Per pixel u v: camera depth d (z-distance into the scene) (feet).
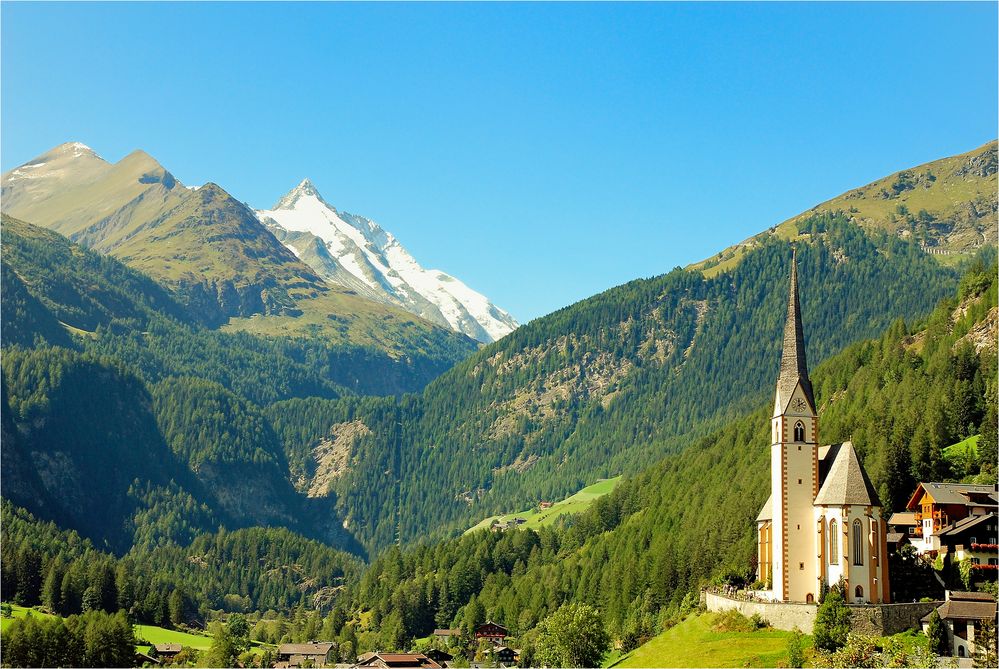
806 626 548.72
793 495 584.81
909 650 508.12
